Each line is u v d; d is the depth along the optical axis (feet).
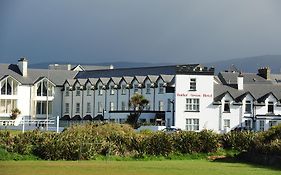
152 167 215.10
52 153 242.17
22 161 231.50
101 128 287.28
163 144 269.85
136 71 592.60
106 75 622.13
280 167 224.53
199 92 498.69
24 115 603.26
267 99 519.19
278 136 274.77
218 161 255.50
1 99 593.42
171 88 505.66
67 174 185.47
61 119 620.49
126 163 233.55
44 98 620.08
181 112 494.18
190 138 278.67
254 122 508.53
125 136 268.00
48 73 636.07
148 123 483.10
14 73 609.01
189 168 213.87
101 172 193.77
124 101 556.92
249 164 238.48
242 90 521.24
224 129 489.67
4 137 248.11
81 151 246.47
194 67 500.33
